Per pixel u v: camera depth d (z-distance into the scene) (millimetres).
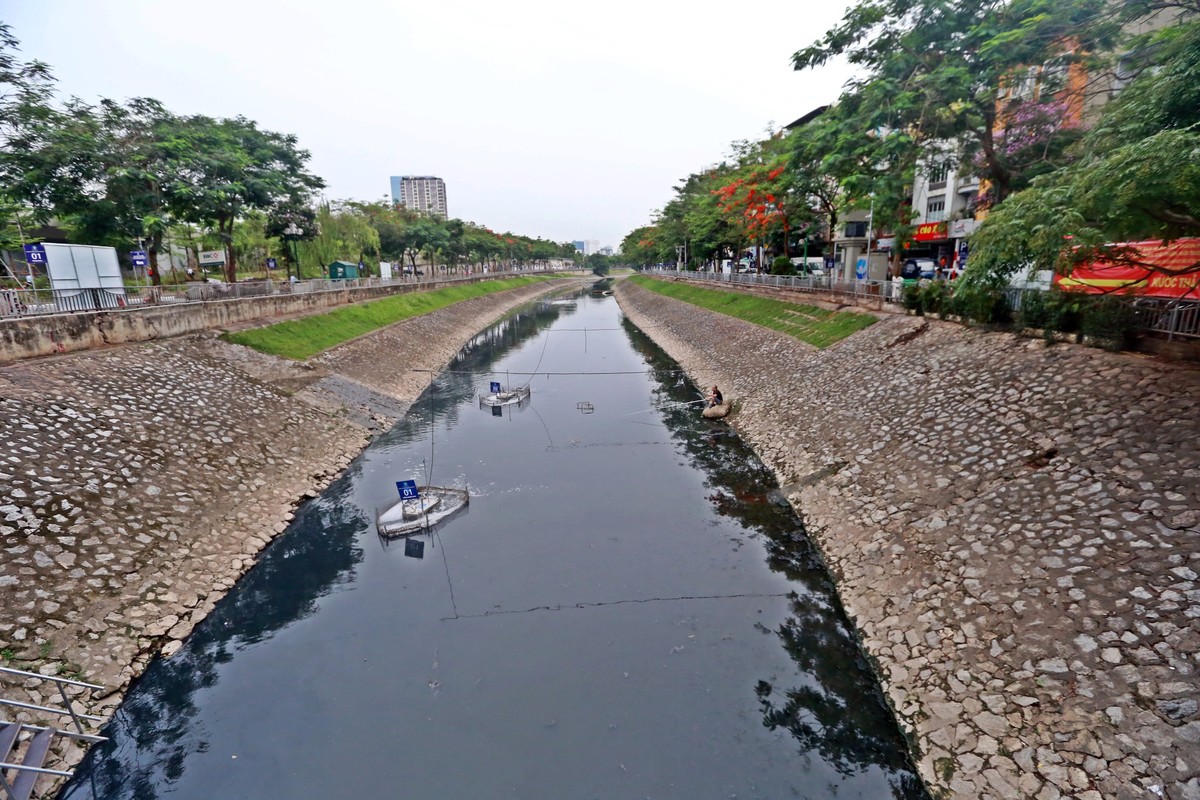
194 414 16016
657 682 9531
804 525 13898
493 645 10477
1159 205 7570
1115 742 6445
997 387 13609
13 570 9359
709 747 8320
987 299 16031
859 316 23703
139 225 24656
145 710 8953
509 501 16047
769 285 37188
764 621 10812
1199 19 8641
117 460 12750
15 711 7781
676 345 39312
